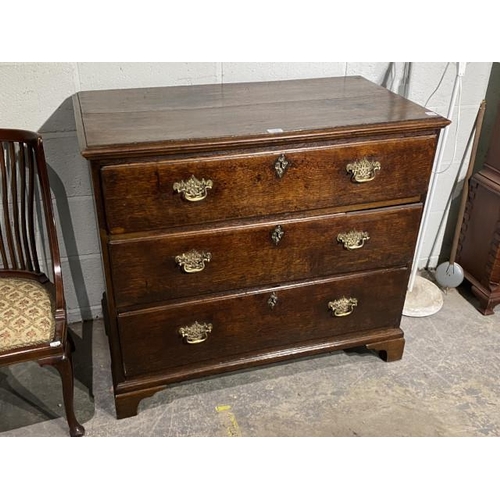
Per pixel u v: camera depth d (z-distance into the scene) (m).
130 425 1.86
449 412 1.94
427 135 1.74
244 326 1.87
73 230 2.16
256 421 1.89
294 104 1.83
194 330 1.81
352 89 2.01
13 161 1.72
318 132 1.59
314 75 2.16
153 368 1.84
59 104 1.94
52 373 2.08
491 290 2.38
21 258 1.85
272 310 1.87
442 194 2.60
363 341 2.07
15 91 1.88
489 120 2.48
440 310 2.45
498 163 2.30
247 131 1.58
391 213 1.83
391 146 1.71
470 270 2.51
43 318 1.64
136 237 1.60
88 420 1.88
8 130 1.69
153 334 1.78
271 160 1.60
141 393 1.86
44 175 1.68
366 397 1.99
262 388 2.02
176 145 1.49
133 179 1.51
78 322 2.35
